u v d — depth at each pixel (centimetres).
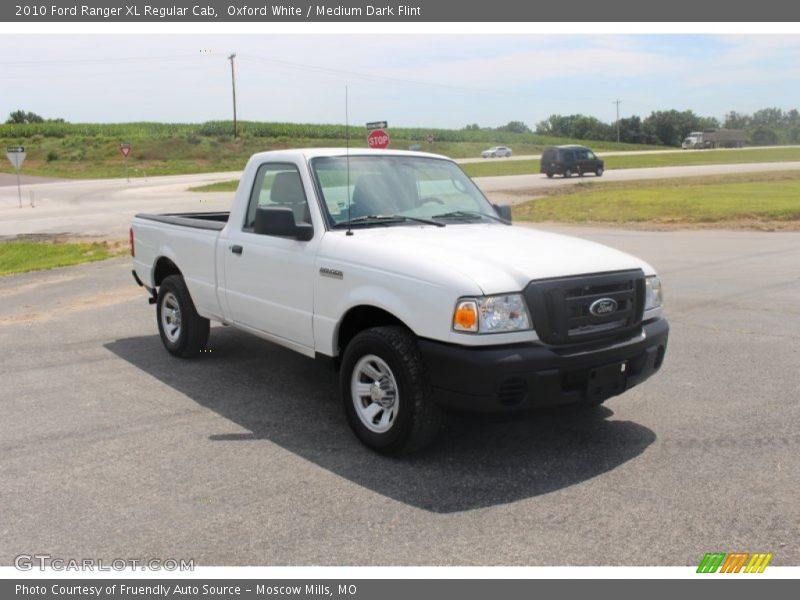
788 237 1669
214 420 549
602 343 448
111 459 476
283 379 655
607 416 546
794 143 18875
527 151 9525
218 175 5822
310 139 9069
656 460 464
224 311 633
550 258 453
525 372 416
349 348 483
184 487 432
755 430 513
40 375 676
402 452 462
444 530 379
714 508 398
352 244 488
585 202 2547
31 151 8025
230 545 367
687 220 2041
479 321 413
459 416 436
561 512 396
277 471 454
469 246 471
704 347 738
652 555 354
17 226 2408
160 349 771
